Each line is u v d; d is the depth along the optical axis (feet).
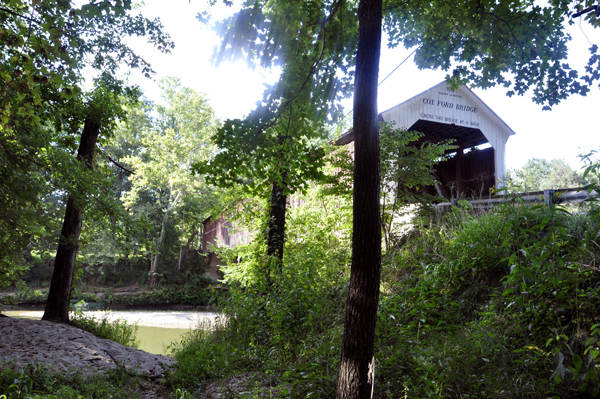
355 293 10.03
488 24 15.94
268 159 16.58
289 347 18.98
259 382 15.38
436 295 20.21
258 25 15.40
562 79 15.49
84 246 38.01
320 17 15.53
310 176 17.11
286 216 35.24
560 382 10.87
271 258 26.17
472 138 50.62
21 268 34.04
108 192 31.71
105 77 31.76
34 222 30.48
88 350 21.75
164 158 98.94
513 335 14.21
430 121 44.32
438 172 55.26
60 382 14.76
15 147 25.93
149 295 98.53
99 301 98.27
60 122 31.68
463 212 26.11
